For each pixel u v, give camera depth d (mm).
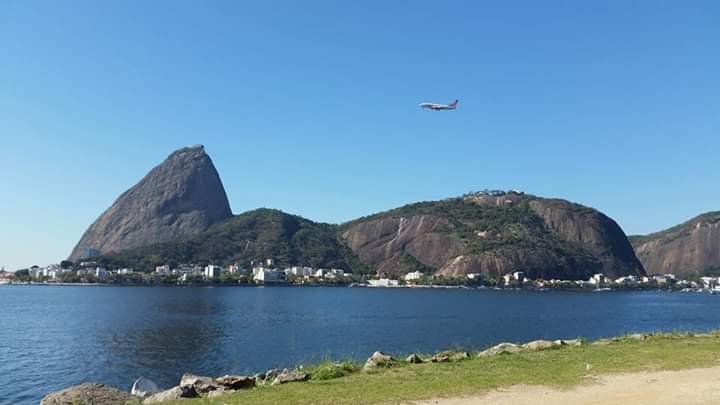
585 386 17500
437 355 24000
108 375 46781
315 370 20969
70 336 74125
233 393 17531
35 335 75375
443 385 17578
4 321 96062
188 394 18469
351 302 166625
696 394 16359
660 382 18047
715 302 198750
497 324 92562
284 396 16500
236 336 73188
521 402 15531
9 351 60281
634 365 20891
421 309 135875
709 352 23844
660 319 109062
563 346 26719
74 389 20406
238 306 141375
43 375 46781
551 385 17609
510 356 23422
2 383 43469
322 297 198500
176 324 91188
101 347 63406
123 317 105250
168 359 54562
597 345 26891
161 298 179375
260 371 46812
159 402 16875
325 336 71938
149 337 72750
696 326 90062
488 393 16594
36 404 36844
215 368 49188
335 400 15867
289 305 148000
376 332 77375
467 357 23391
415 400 15820
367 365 21594
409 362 22547
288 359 52156
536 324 93375
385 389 17109
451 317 109438
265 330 81188
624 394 16422
